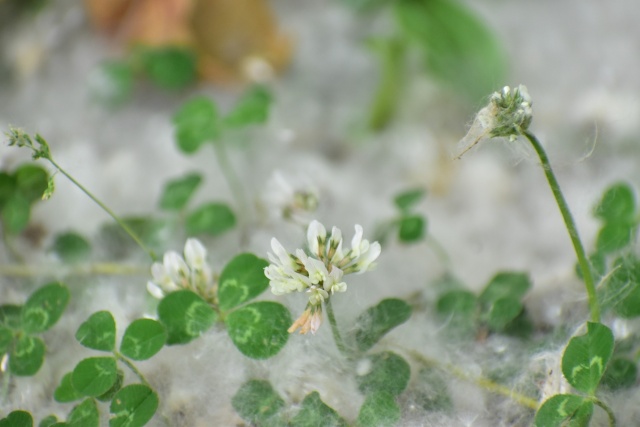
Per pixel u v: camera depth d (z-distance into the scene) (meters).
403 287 0.43
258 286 0.37
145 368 0.38
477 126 0.35
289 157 0.47
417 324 0.39
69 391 0.36
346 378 0.37
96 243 0.42
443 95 0.48
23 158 0.44
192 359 0.38
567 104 0.48
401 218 0.42
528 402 0.37
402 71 0.48
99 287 0.40
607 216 0.39
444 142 0.48
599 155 0.46
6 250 0.42
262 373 0.37
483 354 0.38
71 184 0.45
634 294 0.37
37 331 0.38
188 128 0.43
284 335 0.36
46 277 0.41
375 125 0.48
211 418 0.37
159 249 0.42
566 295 0.40
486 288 0.39
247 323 0.36
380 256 0.43
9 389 0.38
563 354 0.35
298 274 0.35
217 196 0.46
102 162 0.47
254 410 0.37
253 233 0.42
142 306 0.40
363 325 0.37
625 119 0.47
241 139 0.48
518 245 0.45
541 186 0.46
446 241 0.45
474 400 0.37
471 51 0.47
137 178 0.47
